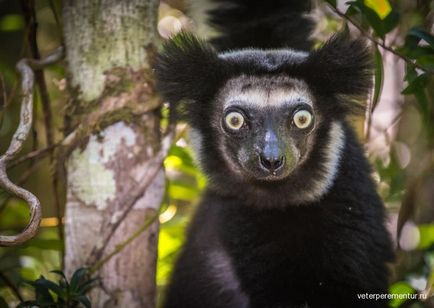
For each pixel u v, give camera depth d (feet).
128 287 18.61
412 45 20.16
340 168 20.63
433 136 22.86
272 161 18.61
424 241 22.74
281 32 23.54
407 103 23.81
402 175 23.67
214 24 23.67
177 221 26.03
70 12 19.22
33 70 20.76
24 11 21.57
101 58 18.92
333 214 20.12
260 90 19.81
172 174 26.91
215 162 20.84
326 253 19.83
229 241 21.20
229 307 21.97
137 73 19.02
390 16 19.61
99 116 18.75
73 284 16.80
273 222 20.54
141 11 19.21
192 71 20.38
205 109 20.75
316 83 20.26
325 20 25.79
